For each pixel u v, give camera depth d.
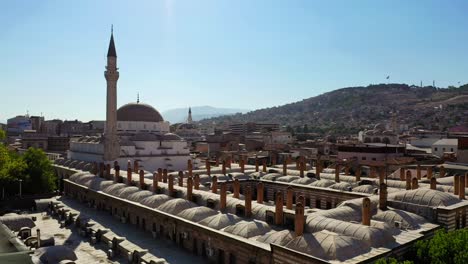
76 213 80.75
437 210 53.84
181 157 125.88
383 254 40.59
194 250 58.00
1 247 37.59
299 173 95.19
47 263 50.72
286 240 44.88
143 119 134.75
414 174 99.62
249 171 104.44
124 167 115.44
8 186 100.19
